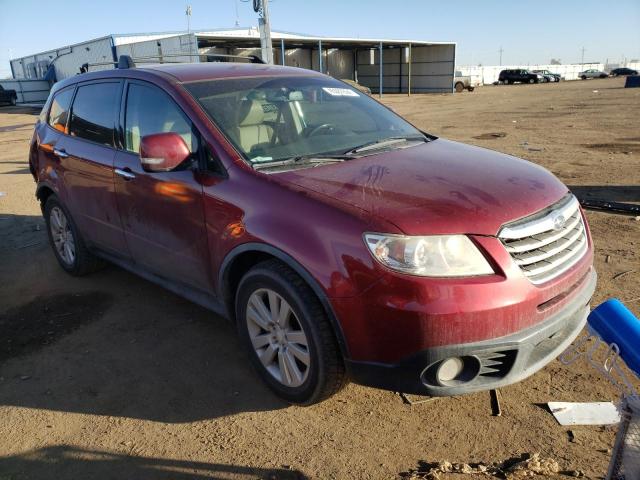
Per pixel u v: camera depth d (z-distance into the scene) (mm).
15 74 53594
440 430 2814
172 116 3559
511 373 2529
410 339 2414
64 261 5191
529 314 2484
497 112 20688
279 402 3121
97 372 3535
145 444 2836
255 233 2863
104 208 4234
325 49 45562
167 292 4723
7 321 4332
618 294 4160
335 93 4145
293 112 3713
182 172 3371
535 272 2549
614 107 20000
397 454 2660
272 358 3084
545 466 2500
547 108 21234
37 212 7723
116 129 4082
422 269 2393
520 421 2844
